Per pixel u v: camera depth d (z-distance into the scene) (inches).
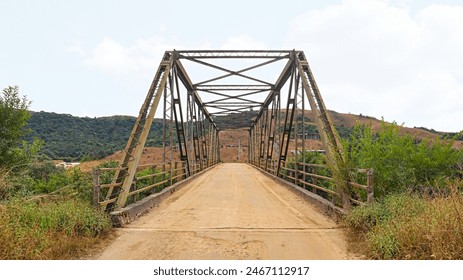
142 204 383.2
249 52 669.3
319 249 240.7
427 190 303.9
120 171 361.7
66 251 222.5
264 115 1433.3
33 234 216.7
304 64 593.6
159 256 224.7
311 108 510.0
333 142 417.1
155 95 507.8
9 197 291.6
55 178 573.9
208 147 1648.6
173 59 665.6
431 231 193.6
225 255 227.0
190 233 284.0
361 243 247.4
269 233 284.8
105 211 319.3
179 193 580.7
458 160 331.3
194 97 1021.2
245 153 3708.2
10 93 492.7
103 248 241.8
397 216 241.0
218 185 739.4
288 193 581.9
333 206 356.8
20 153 497.4
